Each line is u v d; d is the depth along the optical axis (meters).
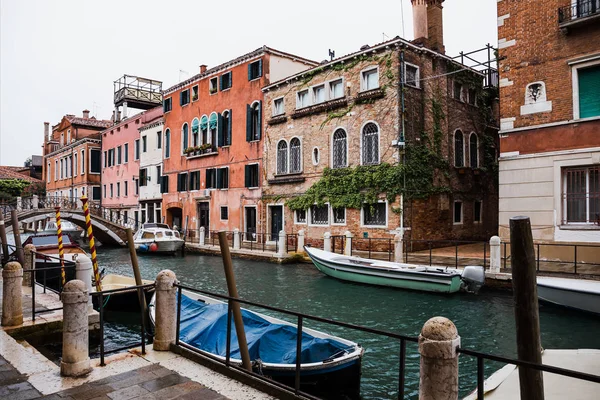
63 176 45.38
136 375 4.59
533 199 12.67
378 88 17.73
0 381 4.46
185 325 6.95
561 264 11.99
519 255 2.86
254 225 24.00
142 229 24.34
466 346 8.12
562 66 12.20
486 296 11.40
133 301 10.70
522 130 12.89
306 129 20.75
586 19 11.47
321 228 19.86
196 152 27.86
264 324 6.61
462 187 19.66
